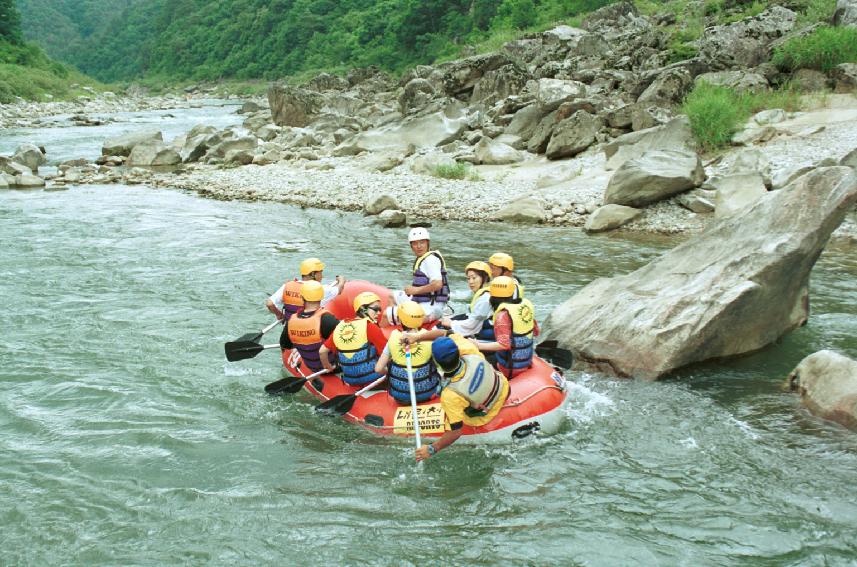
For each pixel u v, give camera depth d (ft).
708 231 25.46
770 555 14.24
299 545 15.01
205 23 388.98
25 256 39.04
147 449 19.04
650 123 56.65
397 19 249.55
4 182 64.90
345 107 110.52
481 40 175.83
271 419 20.74
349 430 19.79
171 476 17.72
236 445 19.25
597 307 24.49
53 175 71.72
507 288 19.35
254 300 31.24
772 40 72.74
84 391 22.45
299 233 44.14
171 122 146.61
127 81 418.10
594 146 58.08
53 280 34.40
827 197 22.90
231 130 84.43
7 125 143.54
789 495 16.12
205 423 20.51
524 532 15.24
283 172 67.21
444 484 17.13
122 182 67.51
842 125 50.26
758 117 54.60
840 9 69.62
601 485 16.85
